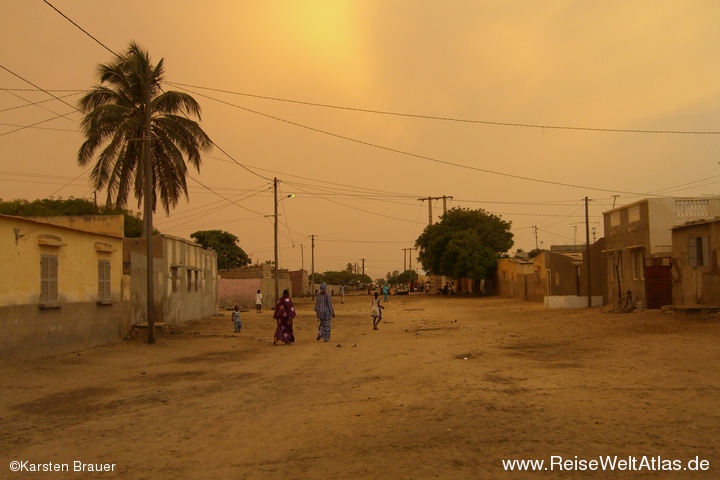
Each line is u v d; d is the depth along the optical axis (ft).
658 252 95.35
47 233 54.29
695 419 26.89
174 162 99.14
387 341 70.08
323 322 72.59
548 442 23.77
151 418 30.76
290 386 39.91
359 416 29.73
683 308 75.51
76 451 24.59
